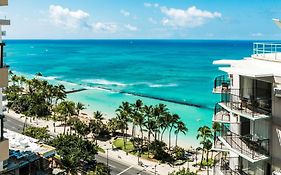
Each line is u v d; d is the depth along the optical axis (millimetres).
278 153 31641
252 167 35375
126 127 127000
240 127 37406
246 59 39656
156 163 105375
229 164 39875
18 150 77625
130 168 101562
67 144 95750
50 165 84375
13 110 163500
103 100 199750
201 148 109562
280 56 36938
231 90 37750
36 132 110188
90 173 87875
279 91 30031
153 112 116312
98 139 124875
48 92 169625
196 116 162750
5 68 27812
